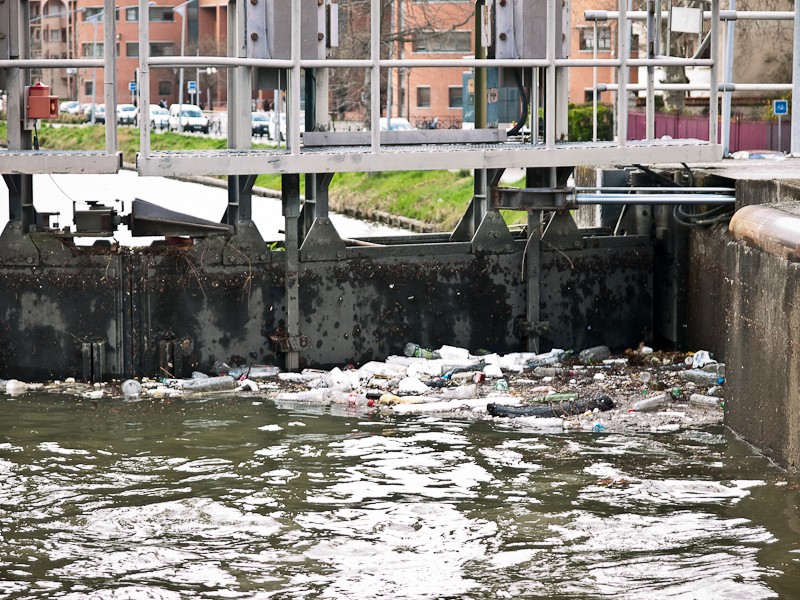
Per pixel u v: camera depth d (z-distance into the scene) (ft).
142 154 67.67
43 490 56.29
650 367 81.15
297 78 71.15
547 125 76.54
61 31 478.59
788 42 209.26
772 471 58.03
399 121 284.82
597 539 49.78
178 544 49.62
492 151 75.41
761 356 60.59
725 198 80.02
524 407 69.72
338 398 72.84
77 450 62.44
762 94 209.05
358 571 46.70
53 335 76.64
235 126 77.61
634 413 69.21
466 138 80.84
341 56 269.23
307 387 75.82
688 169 83.56
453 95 338.95
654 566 46.93
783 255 57.77
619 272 86.28
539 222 83.10
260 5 72.74
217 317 77.92
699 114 214.48
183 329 77.36
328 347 80.07
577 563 47.29
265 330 79.00
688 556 47.88
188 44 490.90
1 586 45.32
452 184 209.97
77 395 73.77
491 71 84.43
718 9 78.69
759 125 169.58
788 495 54.65
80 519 52.49
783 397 57.98
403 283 81.20
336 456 61.31
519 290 83.97
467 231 85.56
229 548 49.21
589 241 85.15
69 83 435.12
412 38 260.62
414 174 229.04
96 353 76.33
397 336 81.51
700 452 61.36
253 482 57.36
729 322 65.41
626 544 49.21
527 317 83.97
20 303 76.59
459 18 270.67
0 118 303.07
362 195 231.71
